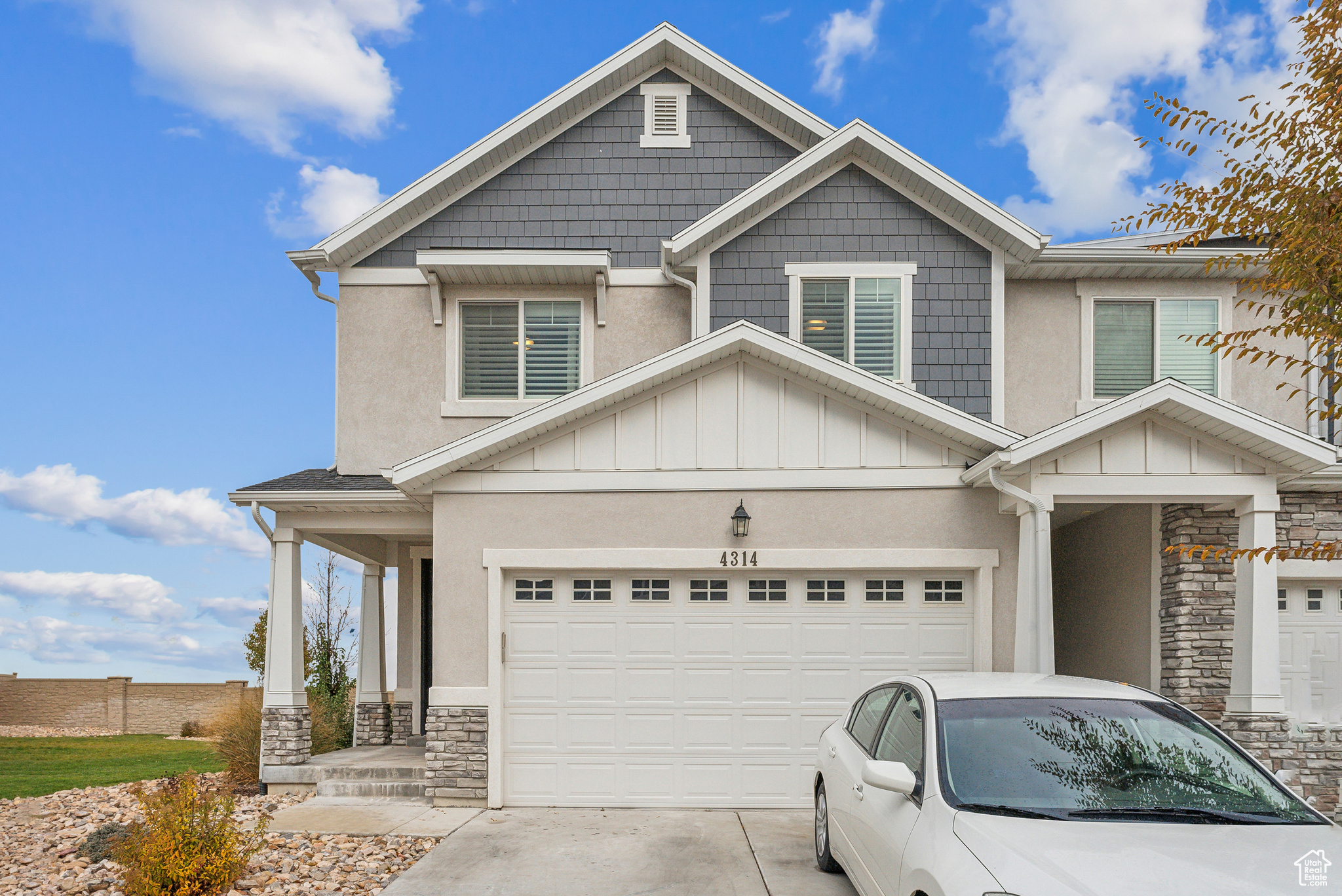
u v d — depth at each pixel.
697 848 7.84
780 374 9.81
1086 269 11.64
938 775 4.59
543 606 9.79
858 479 9.66
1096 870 3.60
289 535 11.02
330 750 12.73
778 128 12.55
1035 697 5.20
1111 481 8.96
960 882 3.73
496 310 12.41
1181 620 9.37
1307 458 8.54
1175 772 4.59
